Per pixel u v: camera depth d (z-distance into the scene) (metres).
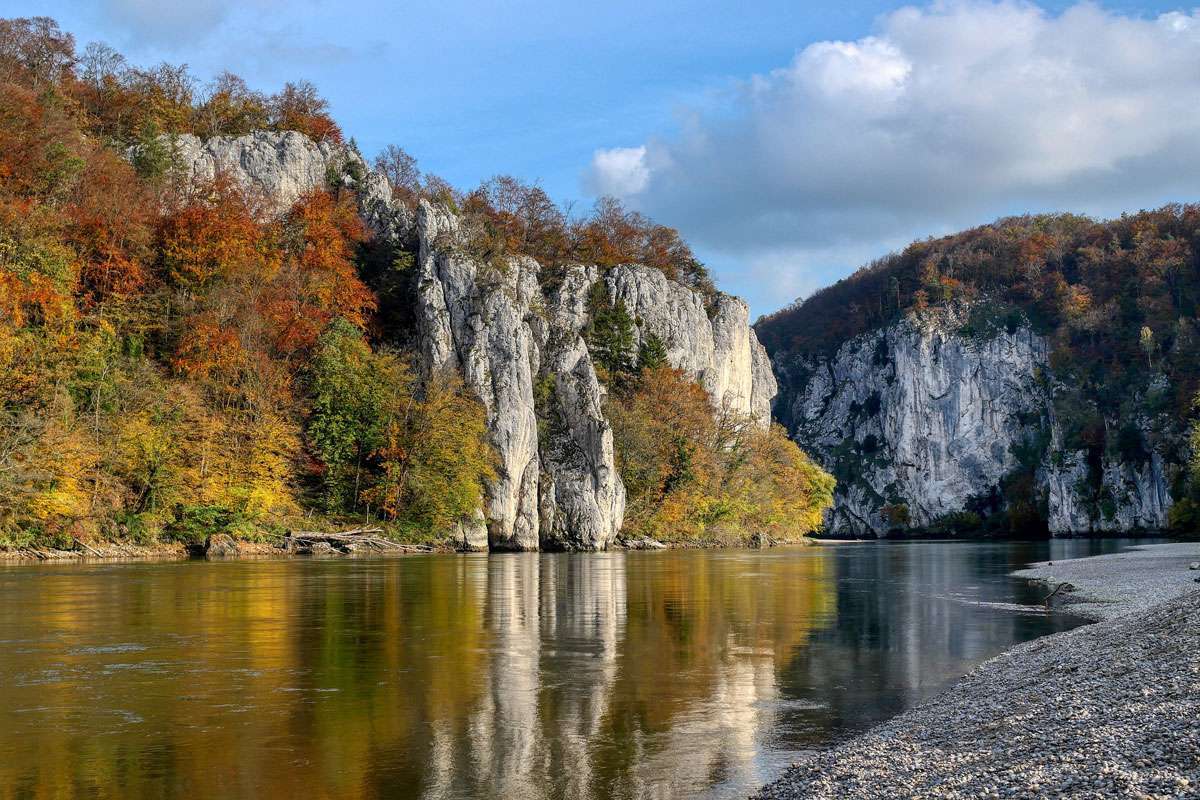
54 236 80.31
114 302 85.12
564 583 51.59
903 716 18.64
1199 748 11.97
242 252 96.81
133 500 76.38
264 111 138.38
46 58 121.56
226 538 78.88
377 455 97.00
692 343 157.50
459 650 27.23
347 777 15.07
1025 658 24.31
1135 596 43.75
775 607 39.50
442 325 107.56
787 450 158.38
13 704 20.00
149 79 129.88
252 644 27.98
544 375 117.62
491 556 86.00
